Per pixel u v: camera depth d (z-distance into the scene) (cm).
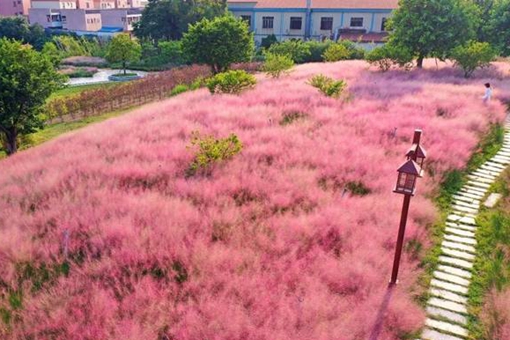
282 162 1311
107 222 984
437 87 2366
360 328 686
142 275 842
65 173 1302
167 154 1405
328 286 790
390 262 855
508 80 2681
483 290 827
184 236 939
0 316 752
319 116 1777
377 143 1490
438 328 733
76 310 730
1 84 1900
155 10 5769
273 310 720
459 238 1005
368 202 1077
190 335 673
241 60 3186
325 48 4306
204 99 2217
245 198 1120
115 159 1378
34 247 930
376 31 5284
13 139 2095
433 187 1202
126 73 5122
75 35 7181
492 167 1427
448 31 2908
